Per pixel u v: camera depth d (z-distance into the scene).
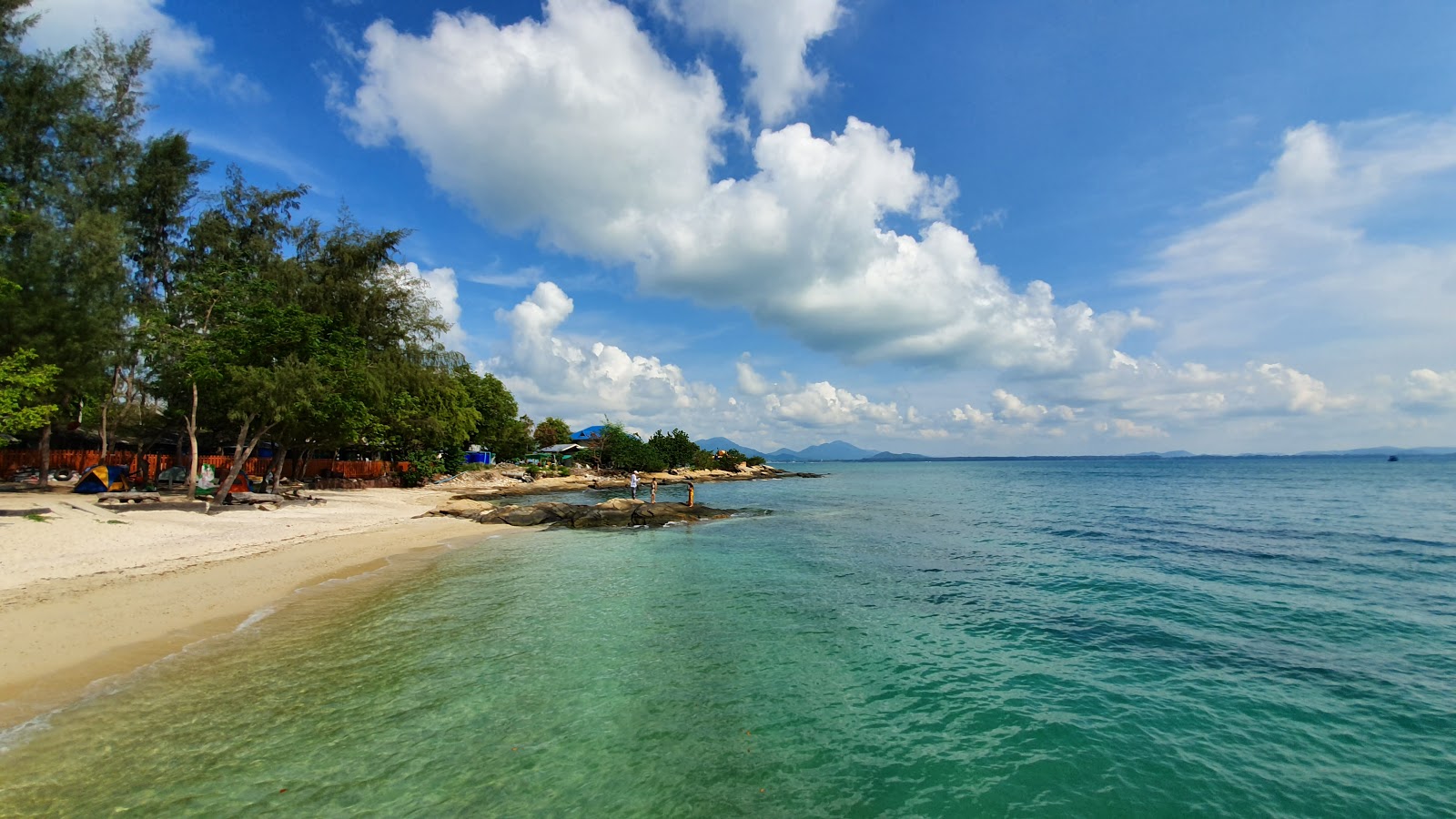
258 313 29.38
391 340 45.28
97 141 34.16
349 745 7.91
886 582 19.00
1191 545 26.98
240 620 13.12
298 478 44.94
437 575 18.98
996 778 7.64
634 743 8.30
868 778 7.57
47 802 6.40
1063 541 28.70
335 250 41.84
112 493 28.03
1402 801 7.18
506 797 6.90
